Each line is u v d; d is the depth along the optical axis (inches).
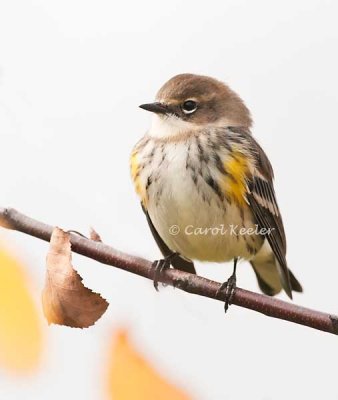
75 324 208.4
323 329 284.8
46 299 209.8
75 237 301.7
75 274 209.2
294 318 290.2
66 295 207.6
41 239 260.1
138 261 299.7
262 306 303.1
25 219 262.7
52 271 211.3
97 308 208.2
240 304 310.3
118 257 299.3
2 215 261.6
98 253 298.2
